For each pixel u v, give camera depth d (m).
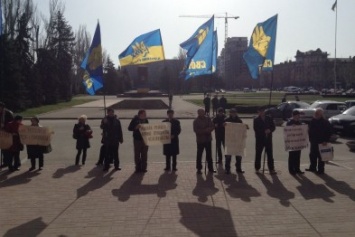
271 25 12.48
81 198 8.46
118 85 98.62
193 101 56.41
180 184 9.71
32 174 10.86
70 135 20.67
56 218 7.18
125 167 11.82
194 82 106.31
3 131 11.11
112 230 6.55
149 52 12.61
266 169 11.49
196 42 12.72
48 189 9.23
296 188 9.31
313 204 8.01
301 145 10.77
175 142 11.25
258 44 12.67
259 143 11.18
